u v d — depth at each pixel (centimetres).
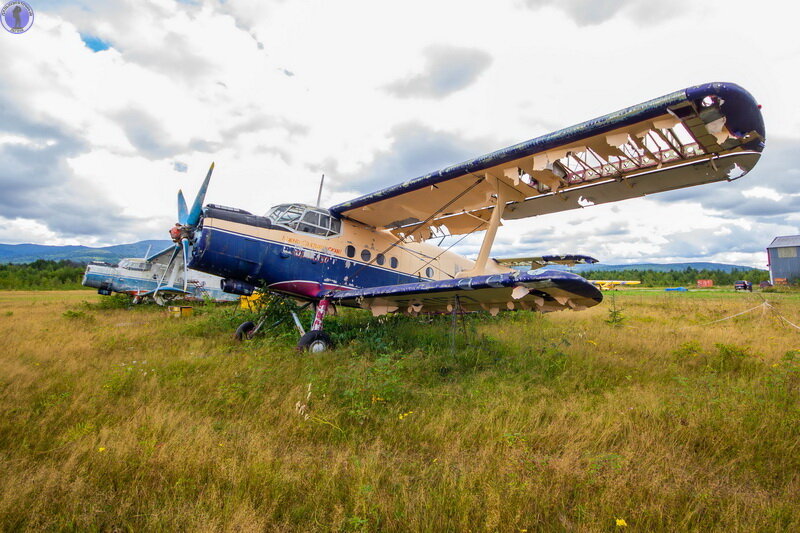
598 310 1571
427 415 357
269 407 365
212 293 1888
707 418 318
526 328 930
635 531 191
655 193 668
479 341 686
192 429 307
